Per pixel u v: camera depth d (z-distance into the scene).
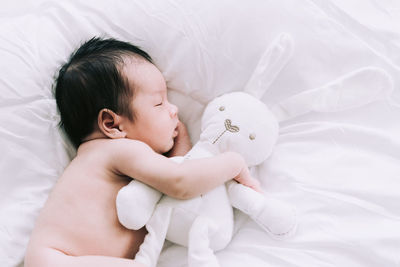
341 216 0.77
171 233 0.75
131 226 0.70
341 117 0.88
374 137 0.82
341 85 0.84
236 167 0.75
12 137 0.81
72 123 0.81
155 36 0.89
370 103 0.86
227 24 0.87
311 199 0.79
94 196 0.73
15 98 0.81
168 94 0.93
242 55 0.89
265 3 0.87
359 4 0.90
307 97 0.86
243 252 0.78
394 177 0.78
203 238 0.70
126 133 0.79
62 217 0.71
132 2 0.89
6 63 0.82
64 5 0.90
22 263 0.76
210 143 0.80
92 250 0.70
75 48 0.88
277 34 0.87
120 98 0.78
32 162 0.82
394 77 0.85
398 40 0.87
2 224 0.76
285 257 0.75
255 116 0.80
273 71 0.87
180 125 0.92
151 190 0.72
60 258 0.66
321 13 0.88
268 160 0.88
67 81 0.80
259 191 0.81
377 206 0.76
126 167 0.72
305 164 0.84
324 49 0.87
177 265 0.79
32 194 0.80
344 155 0.82
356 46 0.86
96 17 0.89
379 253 0.71
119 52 0.81
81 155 0.78
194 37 0.88
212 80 0.91
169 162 0.72
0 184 0.79
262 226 0.78
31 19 0.89
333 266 0.72
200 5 0.87
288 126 0.89
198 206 0.72
